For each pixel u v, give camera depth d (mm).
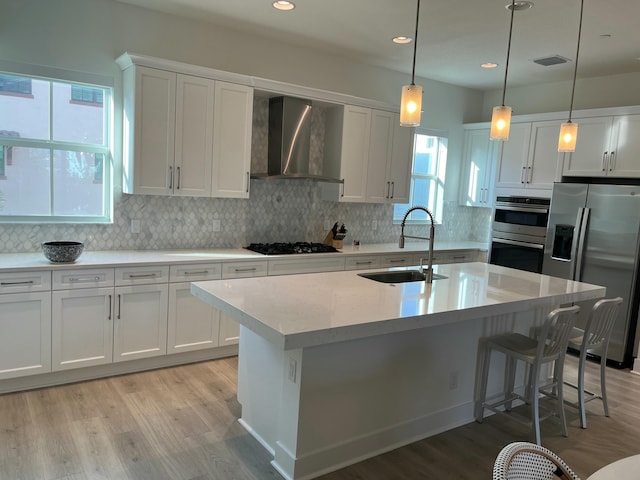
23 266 3047
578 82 5305
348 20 3805
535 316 3555
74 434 2719
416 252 5148
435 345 2918
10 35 3312
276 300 2471
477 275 3551
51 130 3627
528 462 1373
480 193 5949
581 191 4570
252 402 2820
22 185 3566
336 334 2066
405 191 5352
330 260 4500
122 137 3801
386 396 2732
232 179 4086
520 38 4000
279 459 2512
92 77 3633
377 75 5238
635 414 3410
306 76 4699
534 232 5074
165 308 3633
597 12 3342
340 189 4777
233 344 4035
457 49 4430
